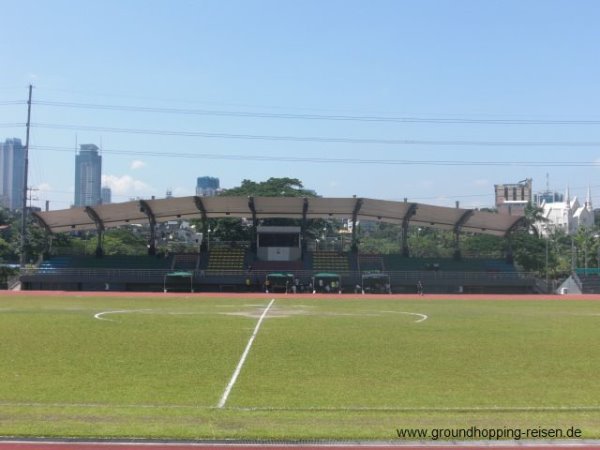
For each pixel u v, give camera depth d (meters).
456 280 74.06
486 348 23.83
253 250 81.81
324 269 79.44
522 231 113.88
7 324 30.94
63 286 72.31
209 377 17.62
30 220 111.44
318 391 15.84
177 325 31.22
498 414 12.88
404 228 83.00
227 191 107.56
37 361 19.95
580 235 126.38
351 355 21.83
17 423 11.62
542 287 75.94
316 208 79.38
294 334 27.80
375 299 57.44
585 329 31.00
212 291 72.25
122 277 72.50
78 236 150.75
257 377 17.69
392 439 10.92
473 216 78.38
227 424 11.73
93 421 11.84
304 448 10.44
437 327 31.44
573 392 15.86
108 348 22.94
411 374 18.33
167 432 11.13
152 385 16.41
